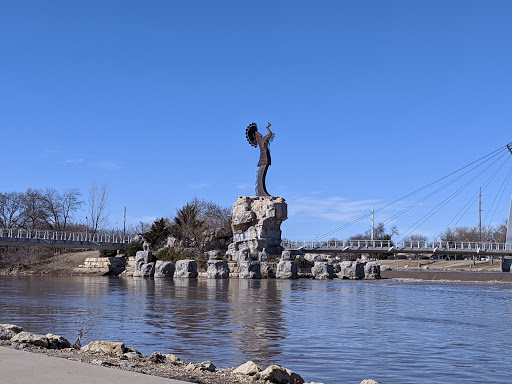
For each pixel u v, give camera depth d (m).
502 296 51.62
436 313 34.59
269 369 13.07
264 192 98.38
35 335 15.96
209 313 32.06
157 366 13.77
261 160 99.69
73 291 51.38
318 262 86.38
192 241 97.25
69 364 11.67
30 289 54.34
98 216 130.88
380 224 169.12
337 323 28.25
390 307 38.19
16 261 104.00
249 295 47.03
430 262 148.62
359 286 66.00
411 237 162.62
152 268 86.25
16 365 11.45
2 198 122.94
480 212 149.75
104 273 92.38
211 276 81.62
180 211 105.94
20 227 122.19
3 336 16.17
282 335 23.62
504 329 26.89
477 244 118.31
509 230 119.56
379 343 21.92
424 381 15.52
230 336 23.08
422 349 20.69
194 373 13.12
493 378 16.00
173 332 24.05
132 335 23.08
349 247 106.06
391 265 146.62
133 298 42.88
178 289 54.94
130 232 143.25
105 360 13.68
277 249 92.81
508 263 116.81
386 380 15.58
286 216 93.50
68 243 97.25
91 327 25.44
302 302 40.84
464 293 56.06
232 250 93.25
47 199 127.69
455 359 18.78
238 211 93.44
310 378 15.66
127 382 10.13
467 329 26.78
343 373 16.39
